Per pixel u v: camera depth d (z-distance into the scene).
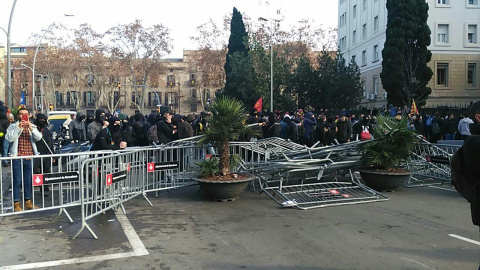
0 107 10.97
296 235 5.72
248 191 8.98
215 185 7.67
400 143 8.77
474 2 33.28
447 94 33.19
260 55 33.81
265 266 4.54
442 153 10.02
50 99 77.19
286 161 8.48
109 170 6.75
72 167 7.77
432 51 33.03
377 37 37.78
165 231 5.93
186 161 8.75
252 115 13.52
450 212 7.09
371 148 8.84
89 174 6.81
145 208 7.39
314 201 7.68
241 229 6.03
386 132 8.84
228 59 45.31
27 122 7.07
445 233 5.81
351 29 44.97
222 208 7.38
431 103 33.00
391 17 29.59
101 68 58.03
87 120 16.03
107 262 4.67
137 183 7.70
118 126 9.57
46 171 7.68
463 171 2.99
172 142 8.51
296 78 31.47
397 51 28.69
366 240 5.48
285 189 8.88
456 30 33.09
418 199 8.17
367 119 15.48
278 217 6.74
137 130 12.63
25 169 7.07
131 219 6.61
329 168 8.57
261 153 9.83
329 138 14.29
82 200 5.62
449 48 33.09
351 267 4.50
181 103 79.56
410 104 28.31
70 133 16.42
